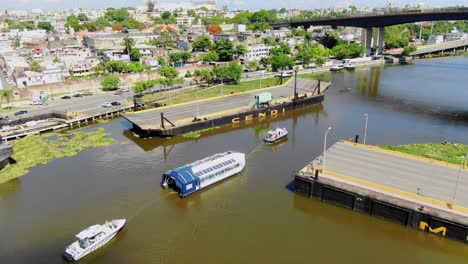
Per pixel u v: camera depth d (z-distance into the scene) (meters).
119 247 72.88
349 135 134.12
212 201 89.00
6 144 109.69
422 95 196.50
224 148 122.88
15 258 69.94
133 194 92.31
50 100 184.50
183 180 90.00
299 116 160.62
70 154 118.19
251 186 95.69
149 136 133.62
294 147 122.88
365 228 77.69
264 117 158.12
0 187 97.50
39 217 83.06
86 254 70.19
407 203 76.38
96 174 103.56
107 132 139.88
